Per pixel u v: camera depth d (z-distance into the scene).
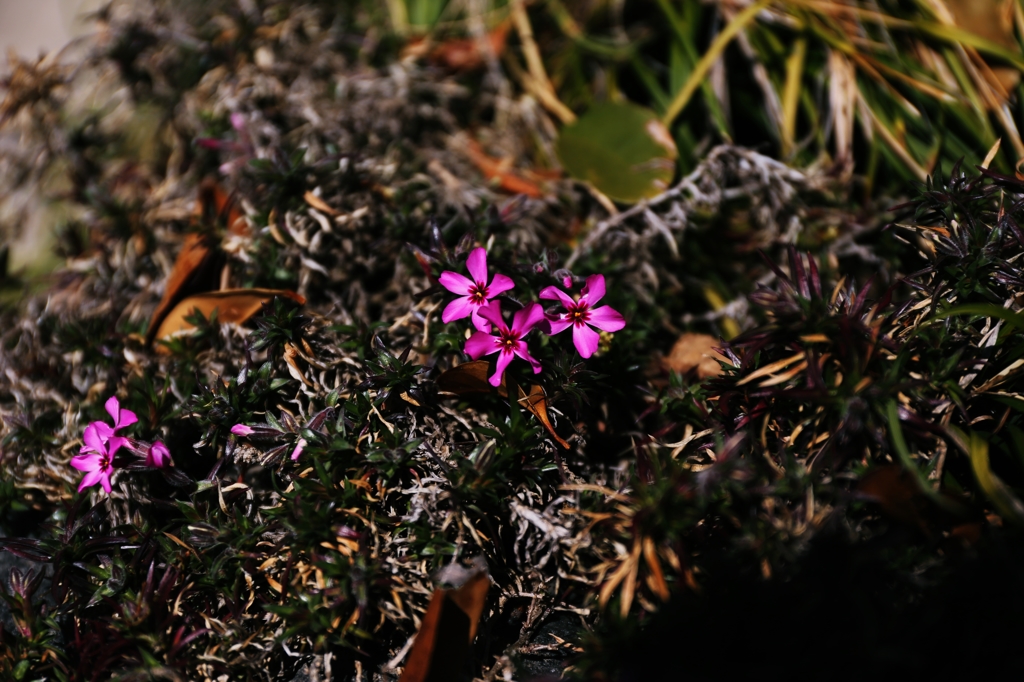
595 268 0.62
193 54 0.68
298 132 0.65
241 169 0.64
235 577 0.58
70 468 0.60
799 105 0.66
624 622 0.56
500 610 0.58
